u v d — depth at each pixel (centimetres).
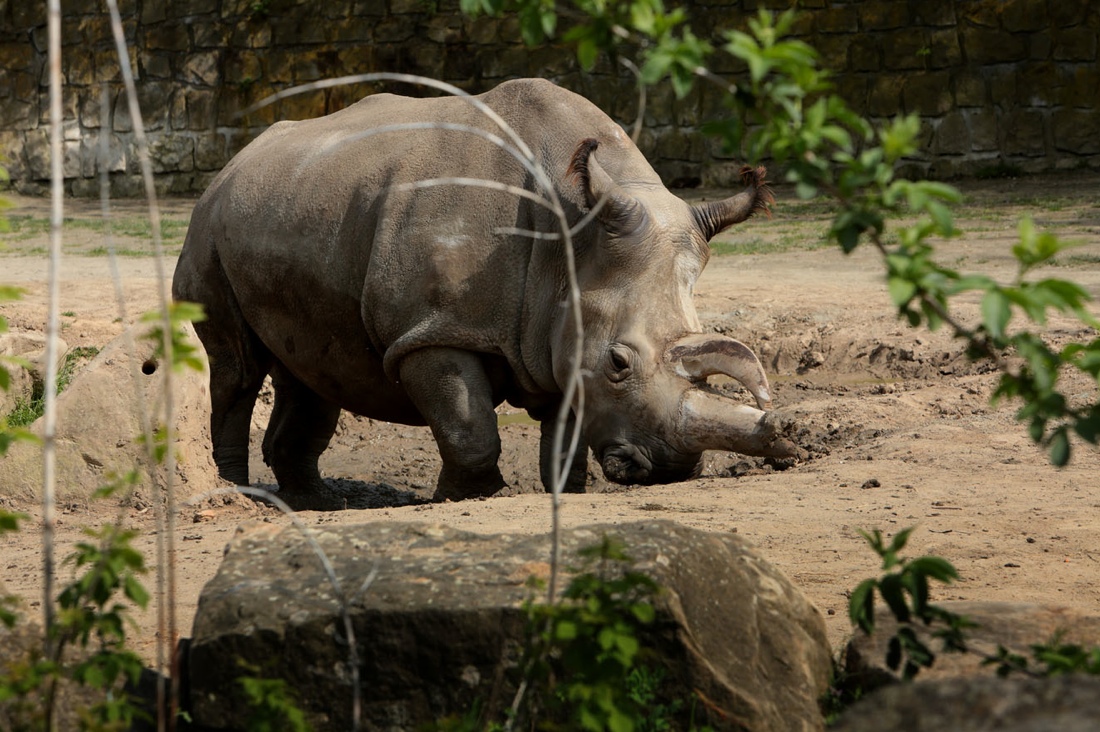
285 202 1400
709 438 1138
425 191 1303
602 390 1181
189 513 1265
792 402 1786
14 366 1738
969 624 527
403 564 600
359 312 1359
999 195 3581
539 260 1255
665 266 1195
